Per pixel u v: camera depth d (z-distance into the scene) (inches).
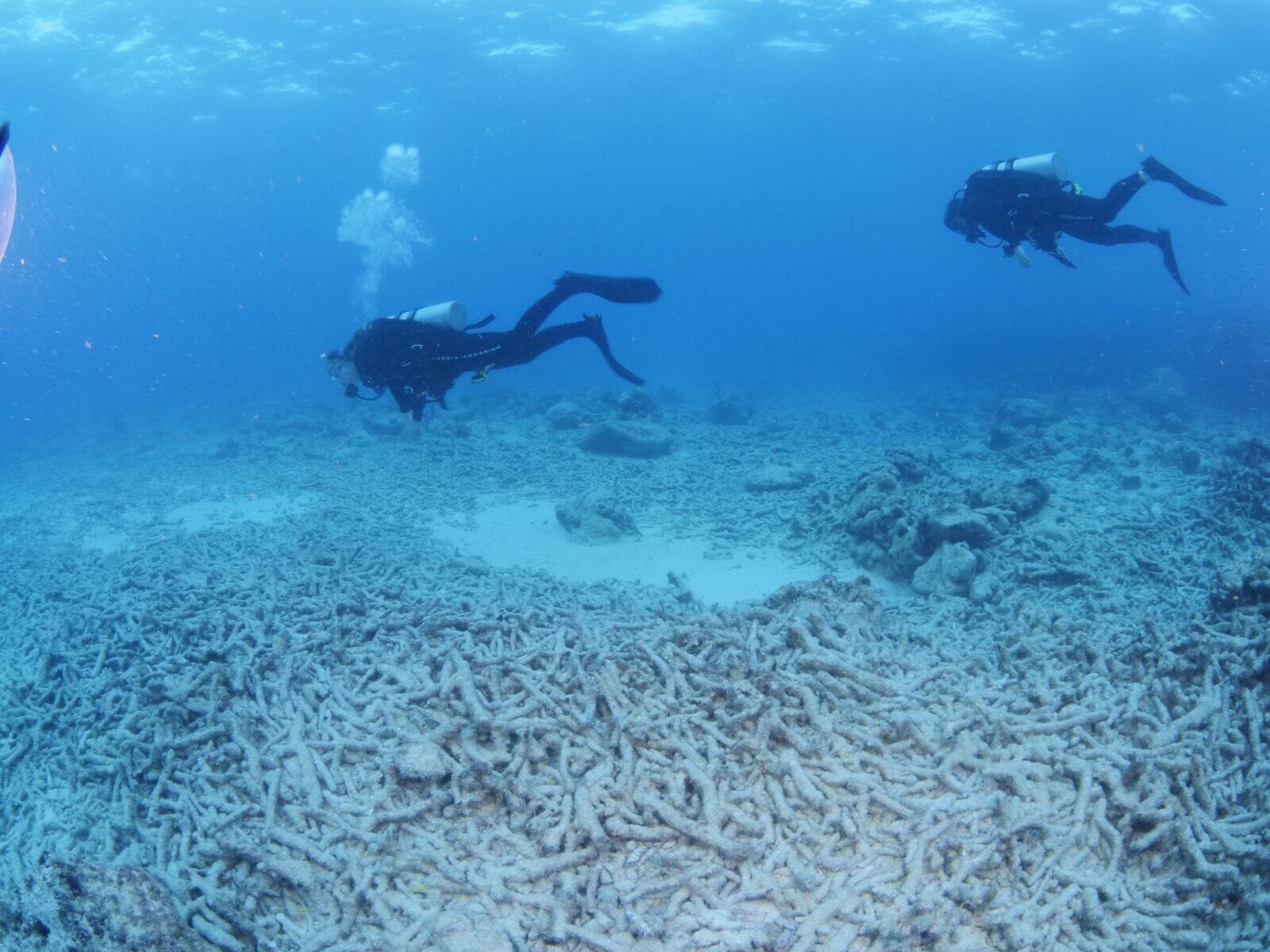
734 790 159.9
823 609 247.0
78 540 525.0
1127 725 180.9
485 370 331.0
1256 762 166.4
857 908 130.3
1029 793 155.3
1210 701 183.2
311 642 241.4
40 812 190.9
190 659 245.9
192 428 1077.1
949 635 275.6
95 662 262.2
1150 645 214.2
